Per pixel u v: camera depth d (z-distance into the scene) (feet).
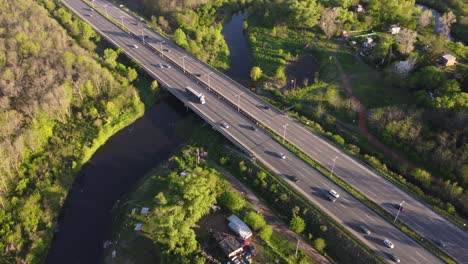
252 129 625.82
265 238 465.47
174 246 435.53
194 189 485.56
